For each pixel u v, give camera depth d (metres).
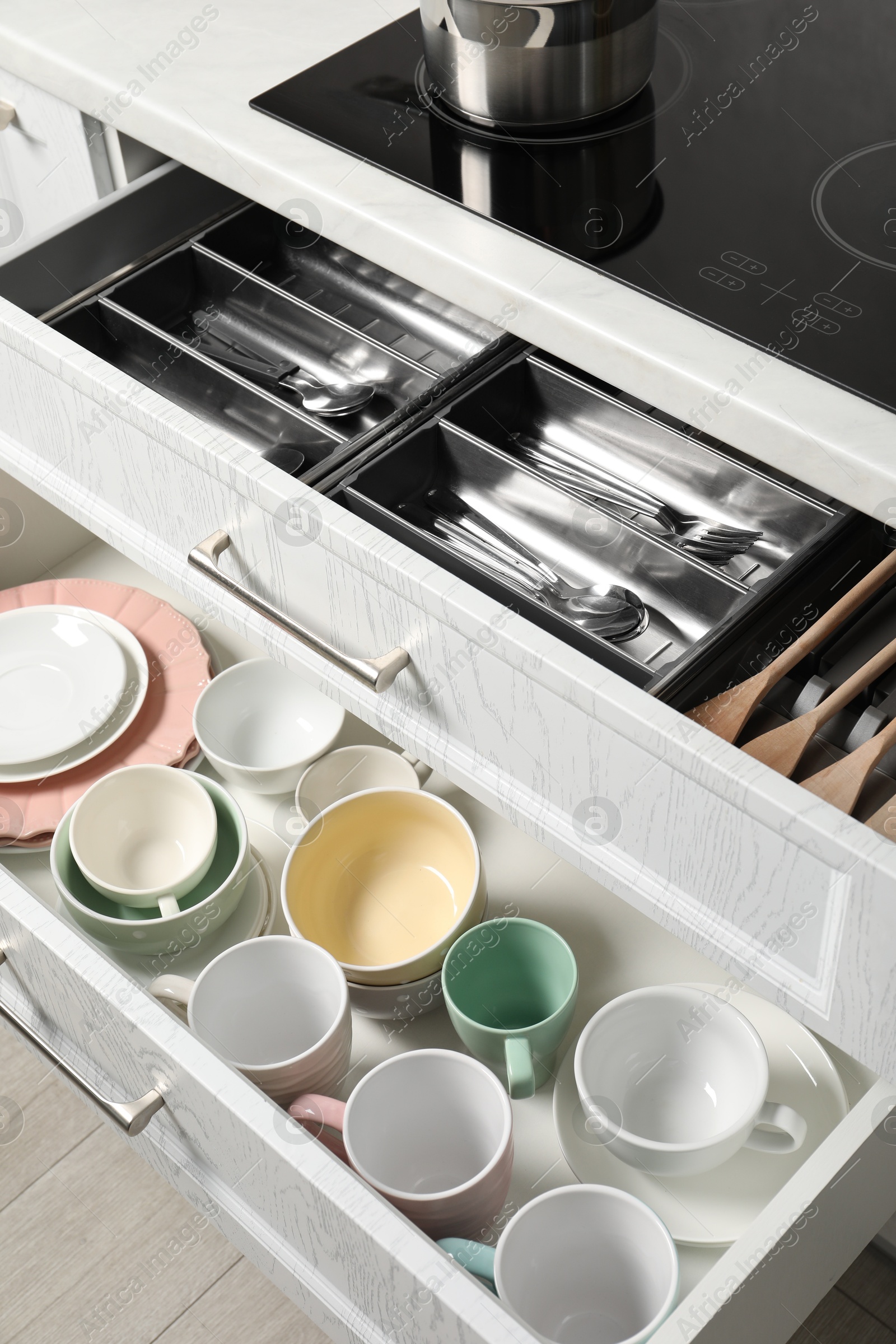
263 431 0.90
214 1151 0.79
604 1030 0.77
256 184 0.80
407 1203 0.69
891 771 0.65
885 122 0.80
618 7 0.73
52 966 0.79
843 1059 0.80
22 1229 1.09
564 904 0.90
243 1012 0.86
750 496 0.81
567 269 0.69
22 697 1.02
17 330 0.78
